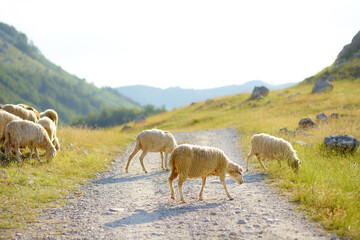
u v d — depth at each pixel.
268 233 5.98
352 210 6.60
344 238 5.59
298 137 17.77
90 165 12.63
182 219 6.89
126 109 180.75
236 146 17.94
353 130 18.61
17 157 10.66
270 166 11.91
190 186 10.01
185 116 43.22
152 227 6.47
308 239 5.65
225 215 7.09
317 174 9.82
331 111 26.67
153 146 12.36
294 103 34.94
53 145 11.86
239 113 36.56
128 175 11.81
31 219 6.79
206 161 7.97
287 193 8.62
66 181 10.20
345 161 12.27
